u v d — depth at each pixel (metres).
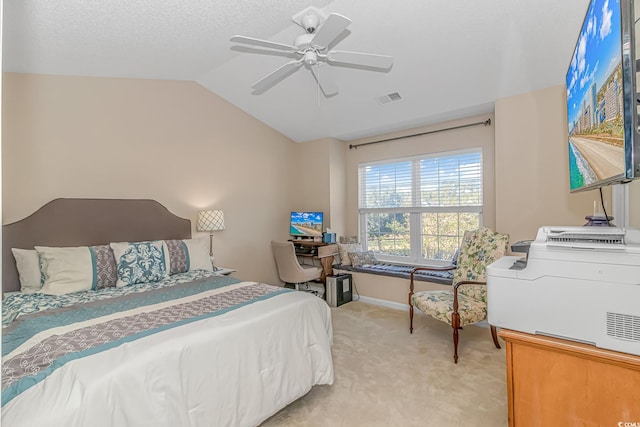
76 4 2.01
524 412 1.21
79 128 2.99
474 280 3.04
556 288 1.14
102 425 1.25
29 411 1.14
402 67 3.01
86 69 2.90
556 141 2.96
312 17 2.17
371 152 4.76
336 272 4.56
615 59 1.01
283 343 1.97
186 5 2.17
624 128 0.94
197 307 2.04
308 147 5.02
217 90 3.90
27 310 2.03
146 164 3.39
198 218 3.71
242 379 1.73
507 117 3.21
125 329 1.68
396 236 4.57
